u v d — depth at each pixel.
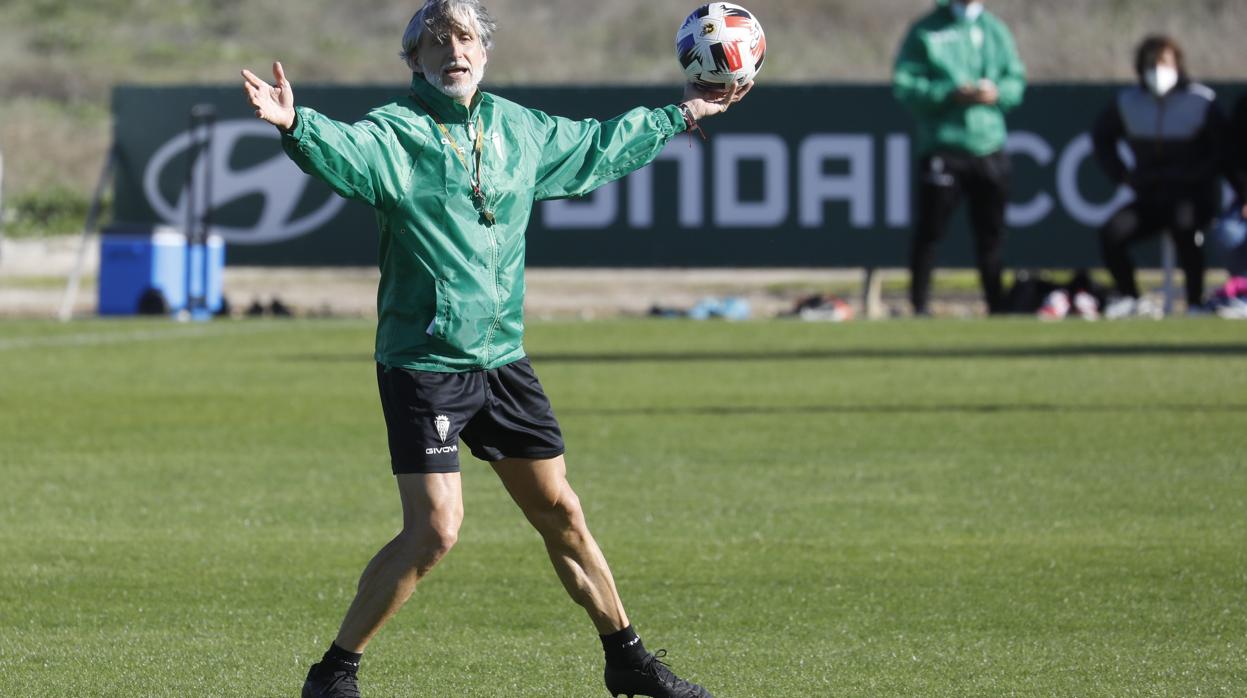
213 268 81.81
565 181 18.09
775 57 165.12
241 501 32.50
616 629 18.59
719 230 81.12
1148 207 70.75
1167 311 75.31
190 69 172.00
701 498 32.41
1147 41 69.12
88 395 48.78
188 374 53.94
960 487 33.31
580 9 181.00
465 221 17.16
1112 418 42.19
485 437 17.86
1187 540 28.14
